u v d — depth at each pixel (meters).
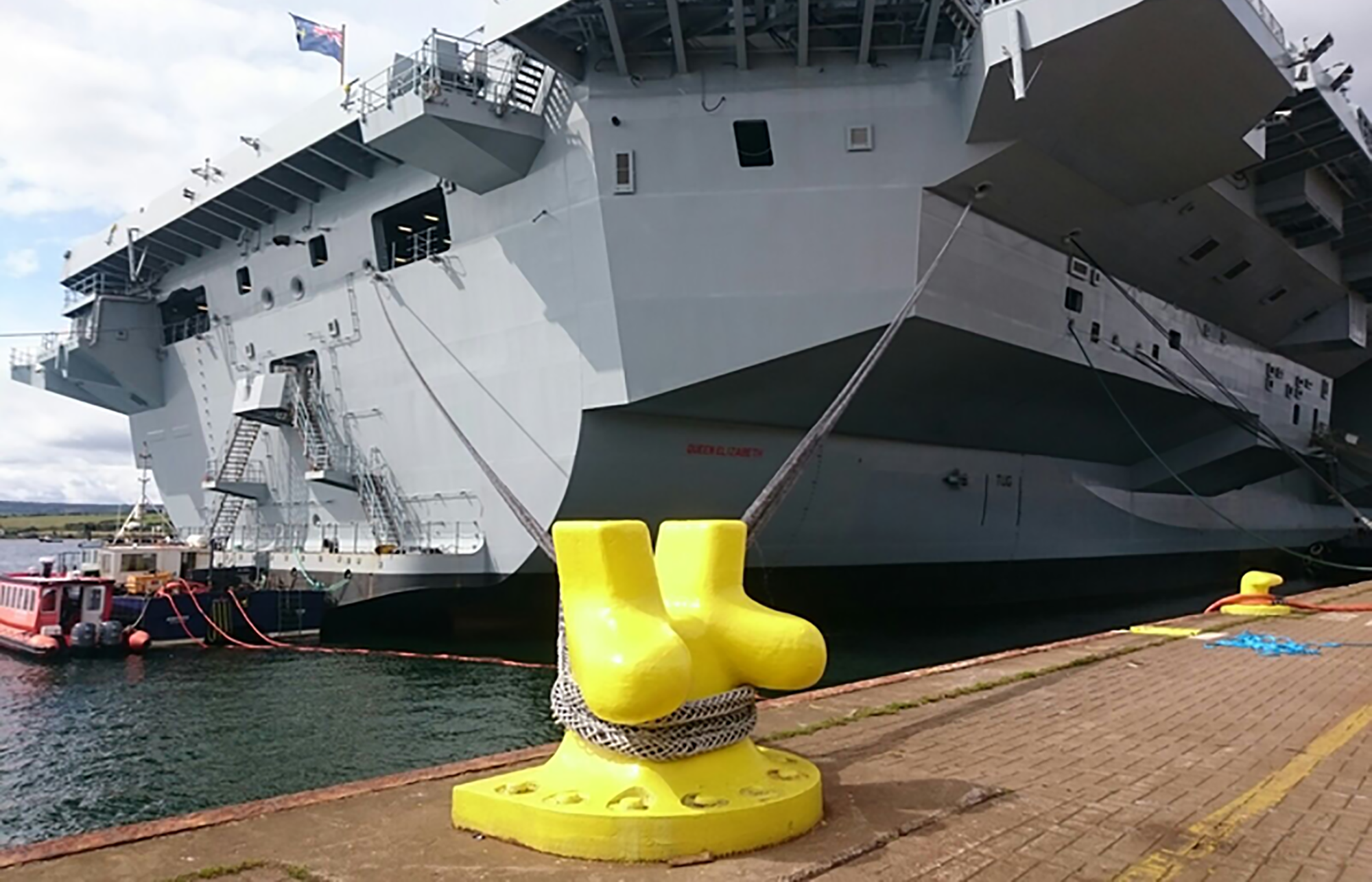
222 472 19.05
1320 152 15.13
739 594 3.92
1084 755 5.11
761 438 14.29
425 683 13.86
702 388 12.27
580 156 12.20
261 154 15.96
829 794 4.22
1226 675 7.88
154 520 24.12
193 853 3.44
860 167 11.79
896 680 7.53
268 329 18.56
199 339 20.84
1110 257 15.16
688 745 3.51
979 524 18.73
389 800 4.12
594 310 12.34
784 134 11.83
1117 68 10.38
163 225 19.06
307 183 16.72
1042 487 20.19
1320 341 21.69
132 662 15.77
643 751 3.48
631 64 11.98
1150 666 8.40
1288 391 23.56
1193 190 13.84
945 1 10.62
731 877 3.11
